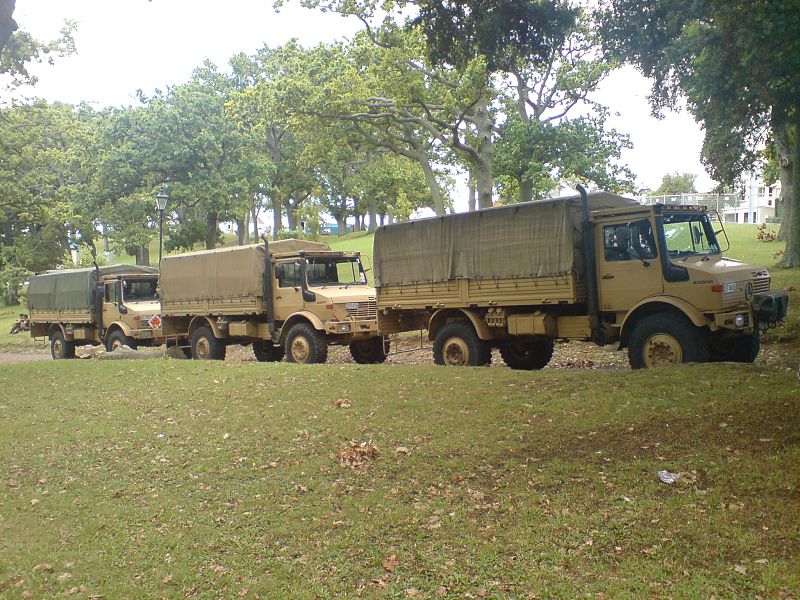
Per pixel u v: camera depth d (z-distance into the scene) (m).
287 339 17.92
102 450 10.21
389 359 19.53
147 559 6.43
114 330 23.31
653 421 8.61
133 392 13.84
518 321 13.92
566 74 30.70
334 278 18.41
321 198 75.06
